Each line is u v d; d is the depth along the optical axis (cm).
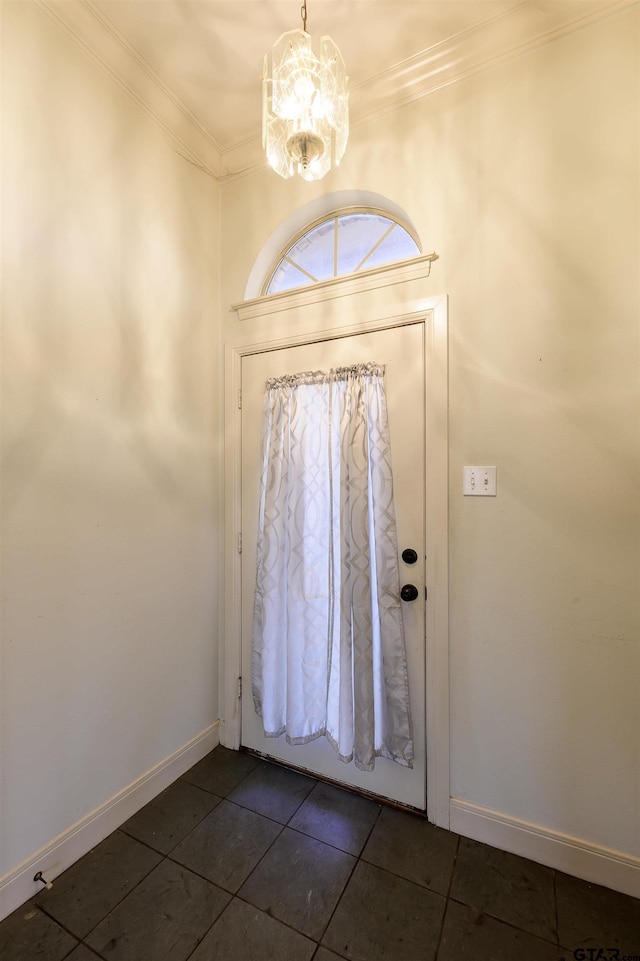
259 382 196
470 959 112
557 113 139
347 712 160
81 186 143
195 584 192
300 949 114
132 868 137
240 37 149
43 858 131
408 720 157
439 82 156
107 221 152
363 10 139
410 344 161
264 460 189
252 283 201
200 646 195
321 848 145
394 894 129
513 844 143
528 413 142
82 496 144
